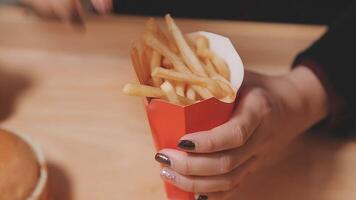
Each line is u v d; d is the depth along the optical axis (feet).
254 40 2.81
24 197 1.97
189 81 1.90
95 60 2.91
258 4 3.18
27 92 2.72
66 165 2.36
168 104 1.84
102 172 2.33
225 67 2.01
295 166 2.34
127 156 2.39
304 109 2.37
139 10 3.24
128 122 2.56
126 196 2.24
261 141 2.11
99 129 2.52
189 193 2.06
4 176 1.95
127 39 2.87
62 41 2.92
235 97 1.96
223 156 1.96
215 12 3.22
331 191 2.25
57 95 2.71
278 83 2.34
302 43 2.79
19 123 2.56
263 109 2.09
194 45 2.08
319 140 2.47
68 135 2.50
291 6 3.18
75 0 2.62
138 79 1.95
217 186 2.01
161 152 1.96
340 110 2.41
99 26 2.86
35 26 2.89
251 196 2.22
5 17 2.91
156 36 2.04
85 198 2.23
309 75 2.41
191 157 1.93
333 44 2.42
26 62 2.90
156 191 2.25
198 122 1.89
